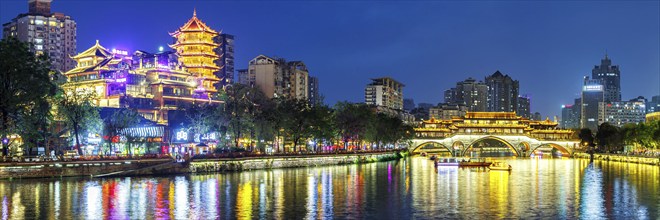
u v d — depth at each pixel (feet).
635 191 413.80
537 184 465.06
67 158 455.63
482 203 347.77
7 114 444.14
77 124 515.09
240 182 448.65
